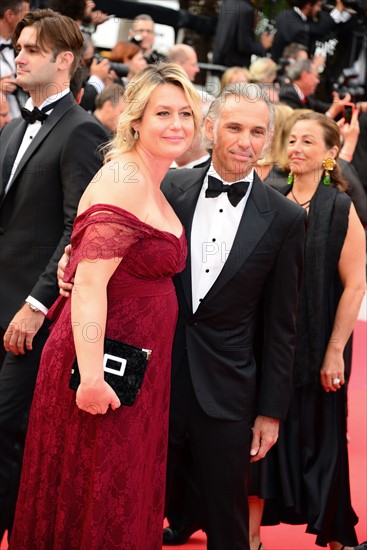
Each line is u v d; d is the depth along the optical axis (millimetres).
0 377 3678
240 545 3262
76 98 4000
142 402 2867
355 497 4629
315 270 3729
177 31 9211
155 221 2842
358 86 8773
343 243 3746
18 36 3744
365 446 5355
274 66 7684
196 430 3217
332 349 3734
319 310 3725
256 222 3170
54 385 2912
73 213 3578
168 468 3287
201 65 8875
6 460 3623
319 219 3742
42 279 3576
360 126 7980
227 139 3121
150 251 2809
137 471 2869
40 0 6645
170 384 3145
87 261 2715
